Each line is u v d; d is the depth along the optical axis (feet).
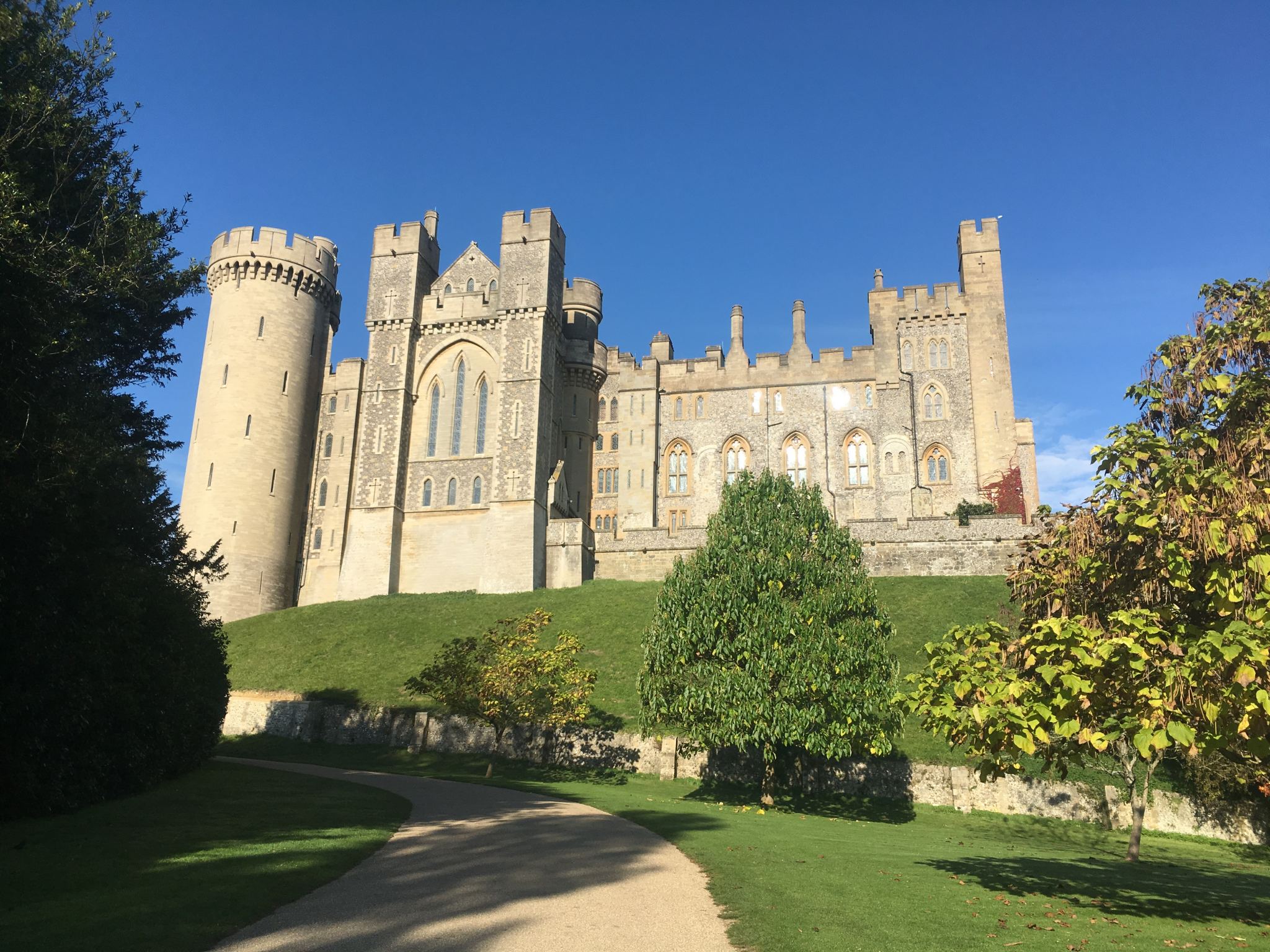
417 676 129.90
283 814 56.13
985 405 212.23
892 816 85.20
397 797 68.74
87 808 55.88
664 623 88.99
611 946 30.91
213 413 205.98
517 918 33.91
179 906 33.04
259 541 201.46
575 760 105.70
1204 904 42.93
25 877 37.09
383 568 190.39
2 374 52.08
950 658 40.06
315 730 119.96
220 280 214.90
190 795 63.00
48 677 53.36
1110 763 87.40
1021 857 60.80
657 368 231.71
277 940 30.19
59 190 64.64
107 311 71.00
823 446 218.59
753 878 42.14
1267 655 29.91
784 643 83.05
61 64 65.87
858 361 222.28
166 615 69.56
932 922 34.65
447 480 197.36
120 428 72.69
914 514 190.29
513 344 199.52
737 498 95.20
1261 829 78.95
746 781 97.50
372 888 37.86
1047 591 46.44
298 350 216.33
